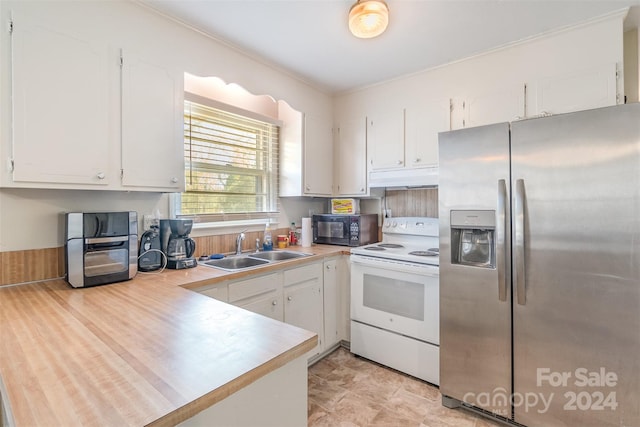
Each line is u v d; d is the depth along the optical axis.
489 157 1.66
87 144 1.45
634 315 1.32
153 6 1.68
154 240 1.83
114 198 1.78
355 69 2.49
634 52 1.97
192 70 1.90
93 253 1.46
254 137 2.68
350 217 2.76
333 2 1.67
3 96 1.24
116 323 1.00
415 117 2.56
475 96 2.28
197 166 2.23
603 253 1.37
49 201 1.54
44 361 0.76
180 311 1.12
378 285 2.32
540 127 1.51
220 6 1.69
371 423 1.70
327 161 3.00
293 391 0.91
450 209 1.81
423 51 2.21
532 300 1.54
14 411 0.57
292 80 2.62
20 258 1.46
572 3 1.69
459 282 1.78
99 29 1.50
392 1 1.66
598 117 1.37
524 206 1.54
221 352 0.81
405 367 2.18
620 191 1.33
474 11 1.75
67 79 1.39
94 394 0.63
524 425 1.60
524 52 2.09
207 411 0.71
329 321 2.51
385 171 2.64
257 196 2.71
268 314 1.98
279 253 2.53
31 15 1.29
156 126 1.71
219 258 2.18
